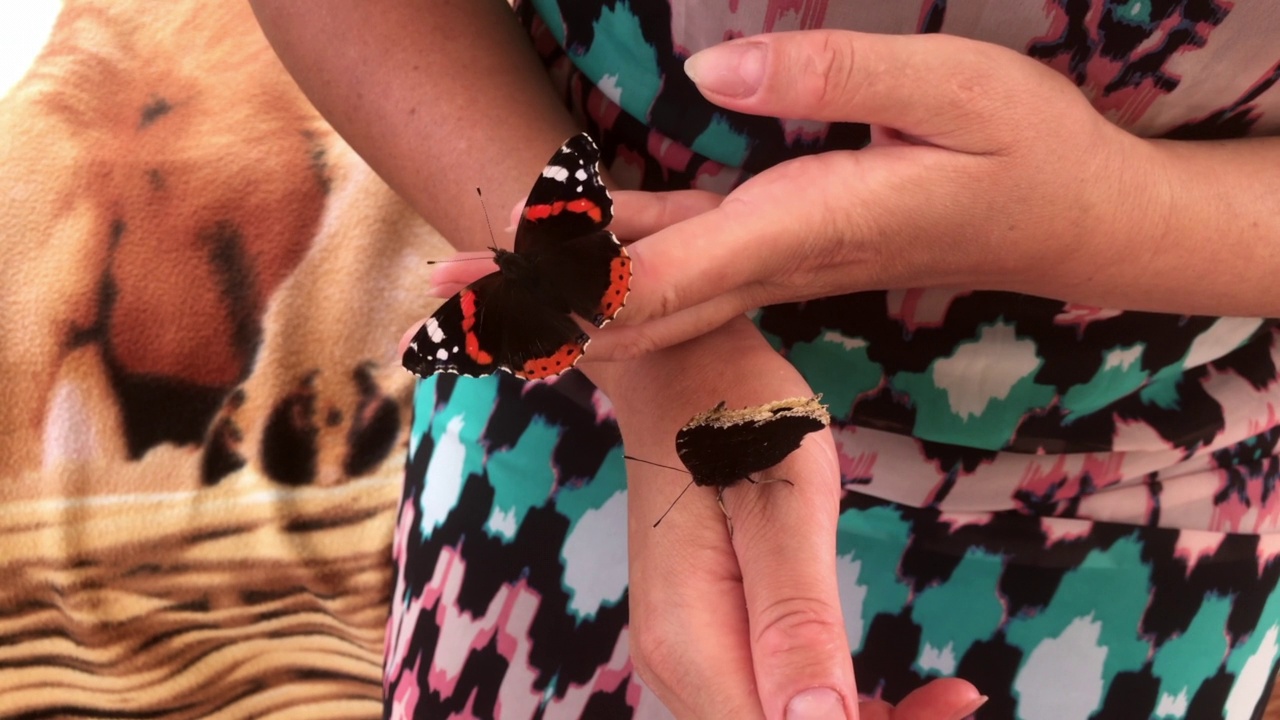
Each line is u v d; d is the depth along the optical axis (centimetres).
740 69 38
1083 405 45
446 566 48
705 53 38
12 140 69
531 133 44
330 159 70
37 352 66
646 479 40
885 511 46
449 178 45
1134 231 41
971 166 40
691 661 38
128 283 67
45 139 69
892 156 40
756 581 37
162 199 69
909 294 43
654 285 38
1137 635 46
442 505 49
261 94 72
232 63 73
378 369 68
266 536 66
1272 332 47
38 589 65
